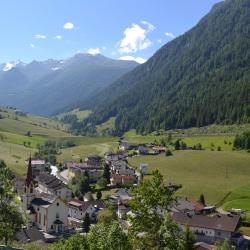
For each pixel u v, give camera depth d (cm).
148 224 3906
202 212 16862
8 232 7112
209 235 14000
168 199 3891
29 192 14962
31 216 14562
